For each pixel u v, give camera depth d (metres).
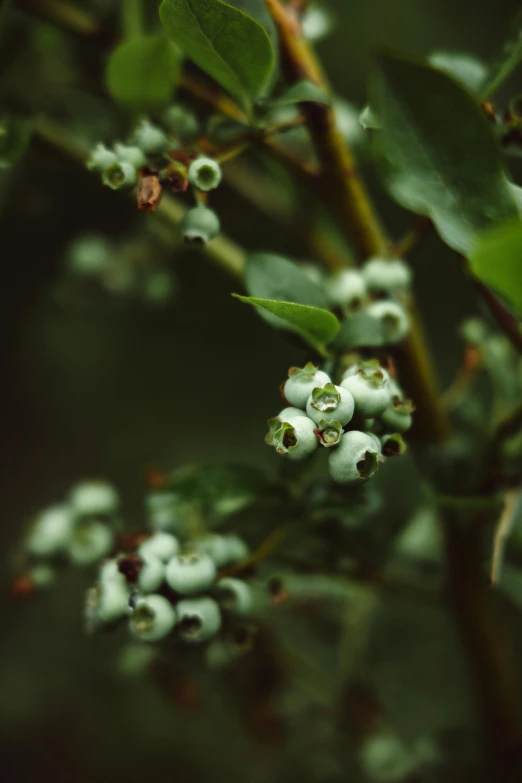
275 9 0.38
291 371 0.33
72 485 0.79
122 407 0.75
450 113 0.34
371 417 0.34
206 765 0.69
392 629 0.55
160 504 0.39
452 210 0.34
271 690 0.47
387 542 0.41
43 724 0.71
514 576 0.42
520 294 0.31
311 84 0.37
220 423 0.74
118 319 0.72
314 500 0.39
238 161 0.50
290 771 0.52
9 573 0.77
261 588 0.41
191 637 0.37
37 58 0.51
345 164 0.39
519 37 0.37
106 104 0.50
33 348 0.73
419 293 0.72
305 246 0.49
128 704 0.71
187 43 0.36
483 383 0.51
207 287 0.70
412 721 0.54
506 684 0.42
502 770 0.43
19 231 0.63
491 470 0.40
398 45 0.74
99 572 0.42
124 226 0.61
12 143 0.40
